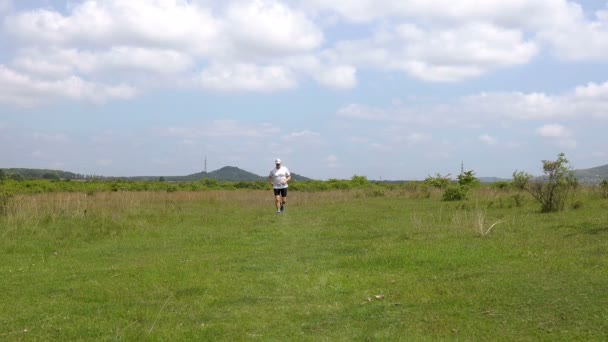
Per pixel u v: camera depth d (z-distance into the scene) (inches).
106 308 275.7
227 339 223.5
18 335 234.4
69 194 960.9
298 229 571.2
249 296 292.5
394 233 506.0
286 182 763.4
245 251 445.4
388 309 252.5
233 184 1777.8
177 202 952.9
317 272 344.8
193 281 330.6
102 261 419.5
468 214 606.9
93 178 1809.8
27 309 275.4
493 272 304.3
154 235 556.4
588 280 265.7
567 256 330.6
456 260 348.5
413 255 370.9
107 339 226.7
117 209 758.5
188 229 599.5
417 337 212.2
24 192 1107.3
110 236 548.1
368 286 303.1
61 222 625.0
